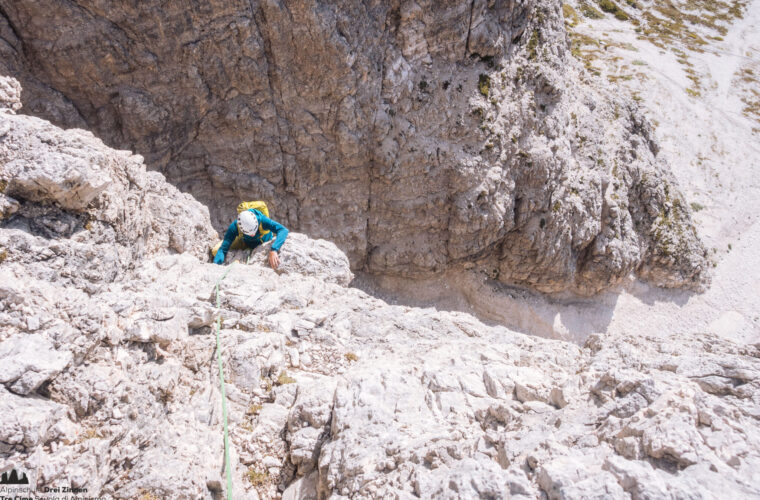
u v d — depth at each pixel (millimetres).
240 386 5508
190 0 11469
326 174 14547
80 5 10820
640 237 20547
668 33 37188
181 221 7574
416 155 14711
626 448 3809
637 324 20594
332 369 6055
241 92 12977
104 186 5238
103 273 5309
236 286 6633
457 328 7219
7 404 3578
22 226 4891
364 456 4414
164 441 4473
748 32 38875
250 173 13938
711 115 30453
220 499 4469
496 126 15211
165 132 12625
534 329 18469
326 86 13312
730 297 22297
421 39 13961
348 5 12797
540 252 17047
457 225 15656
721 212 25609
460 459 4223
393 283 17031
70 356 3994
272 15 12156
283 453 5074
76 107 11742
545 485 3559
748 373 4562
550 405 4875
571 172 17406
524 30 15672
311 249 8336
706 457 3557
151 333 4797
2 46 10641
